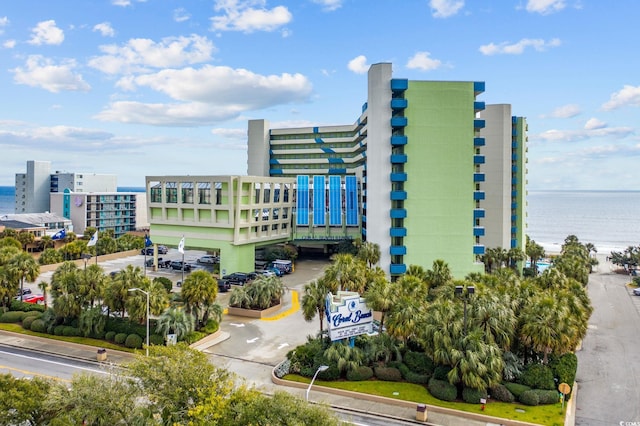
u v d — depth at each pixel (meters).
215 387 26.16
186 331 47.34
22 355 46.44
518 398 36.16
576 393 39.25
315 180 100.75
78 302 51.09
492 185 93.31
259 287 61.44
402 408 35.34
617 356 48.69
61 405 25.16
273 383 39.62
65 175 176.88
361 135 94.75
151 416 26.12
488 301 38.59
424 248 78.31
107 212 154.38
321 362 40.00
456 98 77.94
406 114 77.56
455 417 34.03
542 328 37.38
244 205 82.81
